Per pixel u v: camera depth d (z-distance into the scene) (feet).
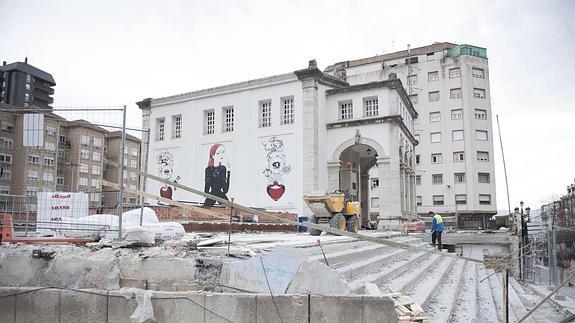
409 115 108.27
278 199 88.89
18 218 31.22
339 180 91.04
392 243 20.58
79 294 21.25
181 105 105.29
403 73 200.03
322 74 90.02
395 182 84.23
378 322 18.21
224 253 23.17
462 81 190.60
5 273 23.76
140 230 25.80
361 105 90.07
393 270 32.19
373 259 33.78
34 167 151.53
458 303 30.12
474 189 183.42
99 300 20.90
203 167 99.81
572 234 39.34
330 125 91.61
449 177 187.62
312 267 19.92
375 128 87.04
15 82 245.65
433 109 193.88
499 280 46.24
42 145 29.04
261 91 94.27
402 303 19.74
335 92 92.68
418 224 89.30
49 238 27.91
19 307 21.91
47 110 28.86
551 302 34.47
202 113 101.91
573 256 39.19
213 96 100.68
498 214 185.98
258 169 92.43
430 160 191.62
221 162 97.40
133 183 110.52
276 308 18.93
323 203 54.65
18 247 25.31
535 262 57.31
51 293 21.65
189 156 102.17
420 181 192.13
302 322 18.70
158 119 109.09
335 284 19.60
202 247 25.30
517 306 33.30
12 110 29.48
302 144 87.76
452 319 25.05
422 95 196.24
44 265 23.75
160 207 64.54
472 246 86.48
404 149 93.25
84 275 22.71
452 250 85.97
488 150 188.24
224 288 21.02
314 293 19.49
